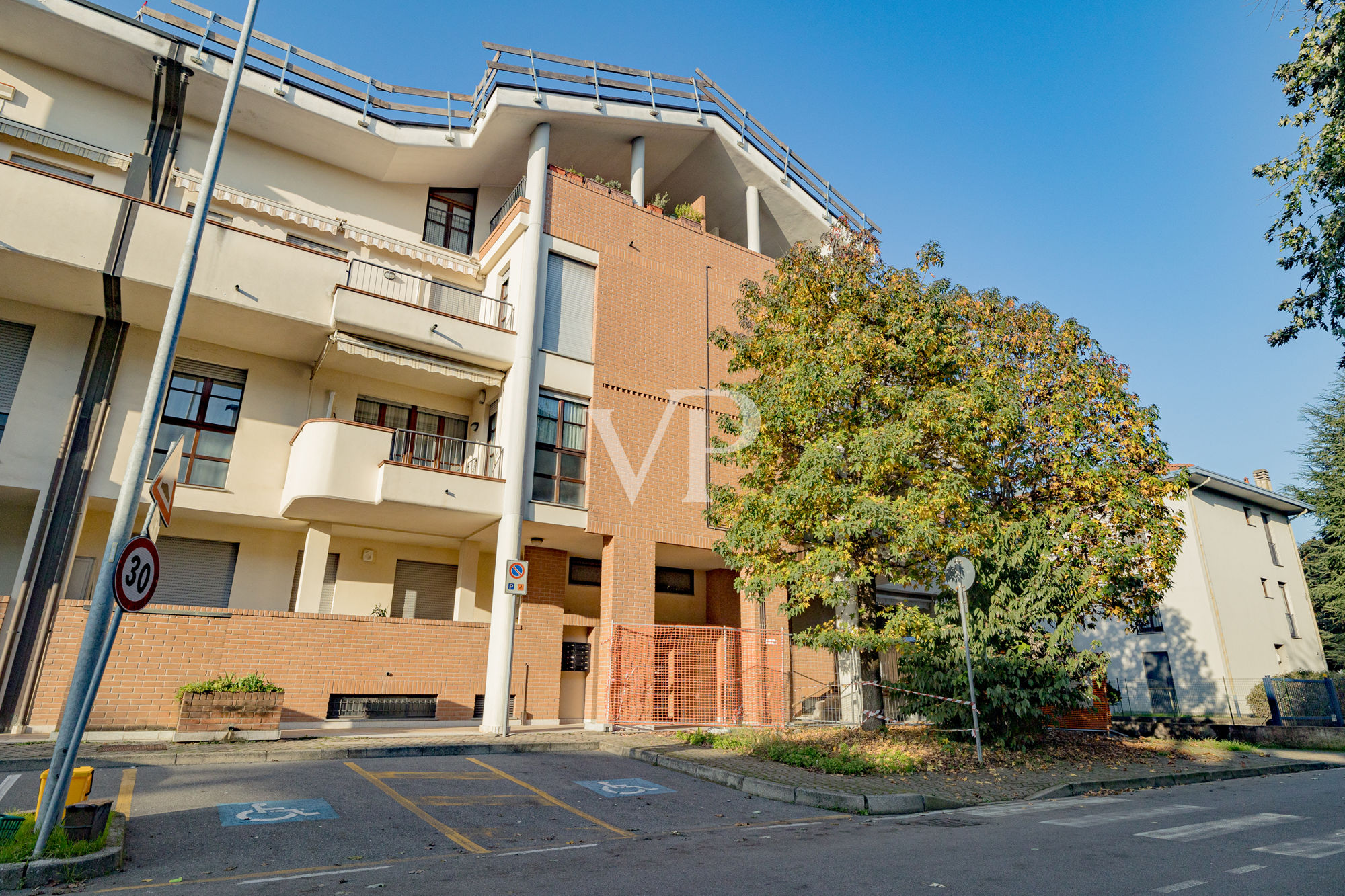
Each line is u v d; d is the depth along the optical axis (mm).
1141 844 7121
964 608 12062
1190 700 24984
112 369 14461
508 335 16672
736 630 17953
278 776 9336
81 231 12844
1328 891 5418
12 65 15023
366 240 18203
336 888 5500
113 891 5336
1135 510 13266
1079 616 13852
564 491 16438
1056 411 13531
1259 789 11391
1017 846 6992
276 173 17719
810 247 15852
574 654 17969
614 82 19656
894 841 7277
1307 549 34750
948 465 13094
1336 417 31234
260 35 16594
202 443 15328
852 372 12891
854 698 18438
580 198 18438
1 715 11945
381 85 18156
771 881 5711
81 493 13680
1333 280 10023
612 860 6461
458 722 15164
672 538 17594
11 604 12531
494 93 17984
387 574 17359
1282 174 10148
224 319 14617
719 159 22094
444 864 6277
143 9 15531
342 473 14375
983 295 14930
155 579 6535
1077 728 17219
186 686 11500
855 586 14469
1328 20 9234
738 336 16484
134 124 16000
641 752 12289
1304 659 28172
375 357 15312
